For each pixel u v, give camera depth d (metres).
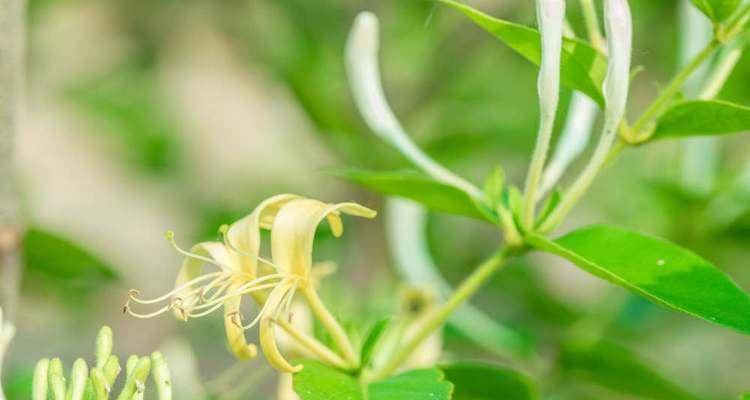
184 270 0.46
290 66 0.70
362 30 0.52
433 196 0.49
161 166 0.94
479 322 0.62
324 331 0.48
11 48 0.49
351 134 0.68
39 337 0.75
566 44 0.46
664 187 0.66
